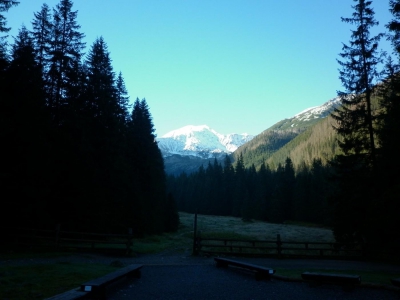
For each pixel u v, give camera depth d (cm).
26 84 2205
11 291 849
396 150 2083
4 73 2125
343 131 2573
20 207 2058
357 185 2483
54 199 2500
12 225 2103
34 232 2203
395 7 1961
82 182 2586
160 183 4988
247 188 10762
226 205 10956
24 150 2073
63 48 2755
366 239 2436
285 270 1598
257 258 2194
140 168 4534
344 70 2550
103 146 3052
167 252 2503
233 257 2195
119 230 3344
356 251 2405
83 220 2633
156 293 994
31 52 2348
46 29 2794
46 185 2314
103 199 2917
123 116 4019
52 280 1031
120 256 2041
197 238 2247
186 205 12225
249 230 5741
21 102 2123
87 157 2727
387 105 2303
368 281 1235
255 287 1140
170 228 5266
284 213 8794
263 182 10281
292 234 5147
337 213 2578
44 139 2222
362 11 2533
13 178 2009
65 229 2552
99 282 862
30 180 2111
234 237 4166
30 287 912
